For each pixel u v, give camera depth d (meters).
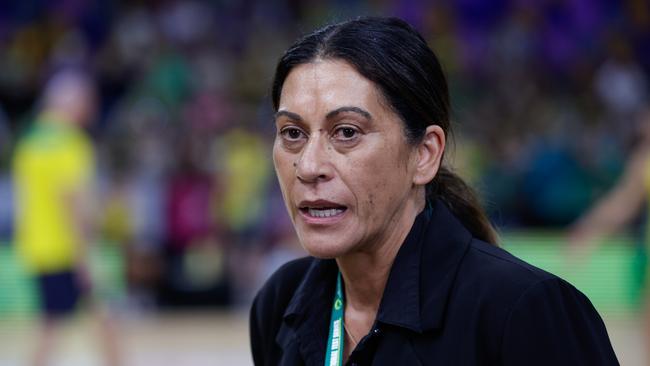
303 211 3.23
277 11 20.56
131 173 15.64
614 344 11.80
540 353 3.00
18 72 19.33
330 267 3.56
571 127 17.52
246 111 17.89
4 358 11.60
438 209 3.39
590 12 20.11
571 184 15.80
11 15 20.03
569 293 3.11
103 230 14.79
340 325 3.46
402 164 3.24
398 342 3.18
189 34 19.78
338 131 3.17
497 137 16.88
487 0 20.19
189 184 14.77
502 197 15.70
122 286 14.45
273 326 3.78
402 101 3.20
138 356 11.70
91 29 19.95
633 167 9.52
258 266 14.43
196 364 11.22
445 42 19.89
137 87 18.80
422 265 3.29
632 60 19.89
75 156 9.41
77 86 9.56
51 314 9.48
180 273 14.58
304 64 3.22
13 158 17.23
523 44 19.72
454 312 3.13
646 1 20.30
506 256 3.21
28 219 9.50
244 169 15.60
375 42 3.18
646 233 9.24
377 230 3.24
